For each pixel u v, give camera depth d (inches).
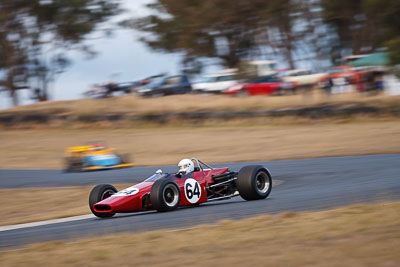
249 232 1010.1
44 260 900.0
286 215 1176.2
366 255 736.3
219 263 768.9
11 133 5689.0
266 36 7568.9
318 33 7303.2
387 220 1007.6
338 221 1045.8
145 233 1104.8
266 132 4579.2
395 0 6899.6
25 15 7736.2
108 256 880.3
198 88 6550.2
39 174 3299.7
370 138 3853.3
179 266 773.9
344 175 2370.8
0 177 3221.0
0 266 882.8
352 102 5280.5
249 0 6889.8
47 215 1964.8
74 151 3476.9
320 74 6161.4
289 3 7116.1
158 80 6643.7
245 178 1653.5
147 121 5570.9
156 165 3457.2
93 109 6146.7
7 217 2142.0
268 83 6028.5
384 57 5625.0
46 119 5890.8
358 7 7731.3
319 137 4109.3
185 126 5403.5
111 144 4675.2
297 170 2726.4
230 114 5295.3
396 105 5017.2
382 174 2242.9
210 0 7175.2
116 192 1612.9
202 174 1656.0
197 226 1166.3
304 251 797.9
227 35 7426.2
